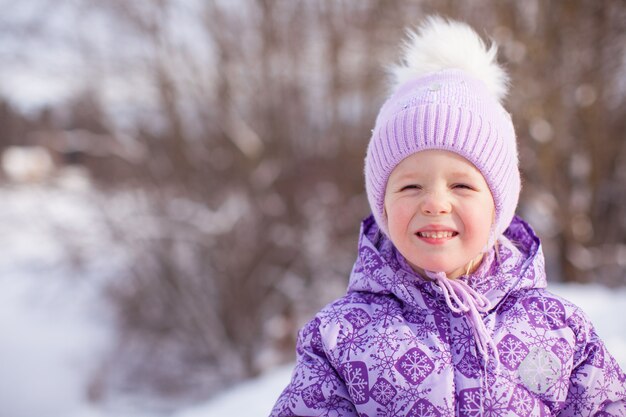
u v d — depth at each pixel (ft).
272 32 48.83
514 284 5.11
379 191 5.26
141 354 44.88
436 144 4.91
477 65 5.74
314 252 46.44
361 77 46.68
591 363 5.02
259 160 47.67
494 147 5.02
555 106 38.86
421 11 39.78
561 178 41.75
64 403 41.39
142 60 47.47
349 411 4.91
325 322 5.14
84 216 44.29
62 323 48.62
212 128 49.32
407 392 4.76
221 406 16.28
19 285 54.70
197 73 49.16
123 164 46.39
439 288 5.03
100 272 45.42
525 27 38.24
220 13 48.75
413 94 5.24
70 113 46.70
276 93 49.49
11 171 44.78
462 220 4.88
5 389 41.29
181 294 44.86
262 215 45.83
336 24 47.47
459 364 4.84
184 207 46.50
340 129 48.91
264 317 45.80
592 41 38.70
